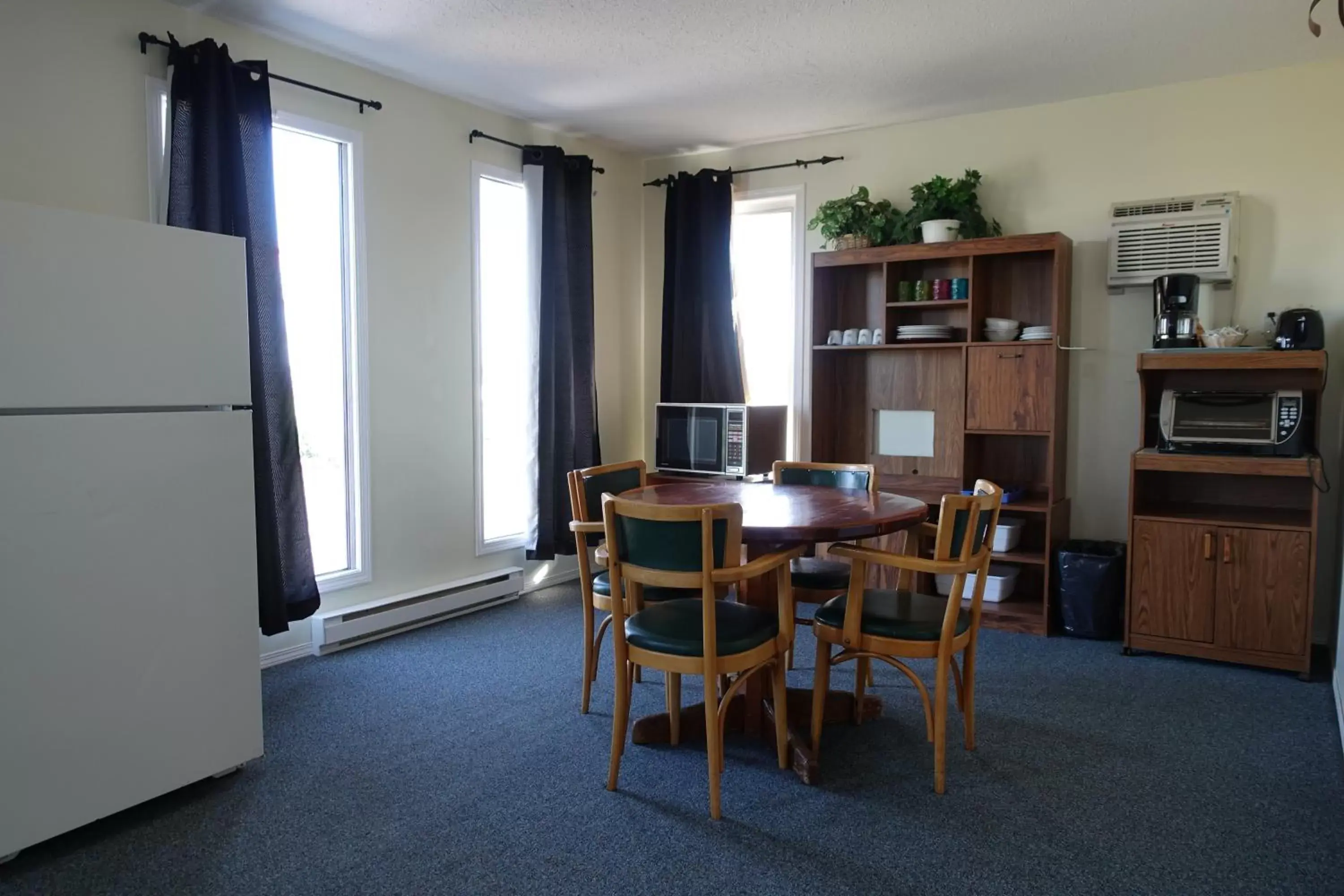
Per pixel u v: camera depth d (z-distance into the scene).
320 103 3.56
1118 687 3.22
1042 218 4.21
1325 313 3.64
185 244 2.29
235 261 2.41
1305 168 3.65
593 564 4.41
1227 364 3.44
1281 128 3.69
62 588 2.05
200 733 2.34
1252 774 2.50
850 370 4.73
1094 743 2.71
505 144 4.41
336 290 3.71
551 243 4.46
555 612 4.23
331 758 2.60
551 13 3.16
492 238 4.49
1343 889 1.93
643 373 5.46
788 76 3.80
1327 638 3.68
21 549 1.98
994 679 3.31
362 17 3.21
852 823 2.22
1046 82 3.88
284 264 3.54
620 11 3.15
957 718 2.93
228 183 3.10
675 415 4.78
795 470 3.59
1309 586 3.25
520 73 3.79
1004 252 3.94
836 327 4.73
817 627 2.52
